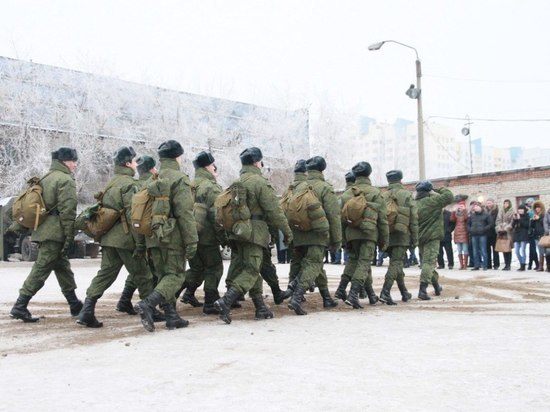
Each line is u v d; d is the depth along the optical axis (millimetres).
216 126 37938
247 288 7086
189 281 8688
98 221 6801
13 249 23953
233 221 6961
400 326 6625
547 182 24422
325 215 7914
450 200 9656
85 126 31266
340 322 7012
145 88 34312
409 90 22906
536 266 16016
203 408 3592
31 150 29859
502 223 16219
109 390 4035
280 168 40812
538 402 3627
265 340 5828
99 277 6926
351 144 43375
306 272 7859
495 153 125375
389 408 3535
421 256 9898
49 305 9031
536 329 6305
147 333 6391
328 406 3594
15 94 30359
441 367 4551
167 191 6426
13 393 3994
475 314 7605
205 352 5250
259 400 3738
